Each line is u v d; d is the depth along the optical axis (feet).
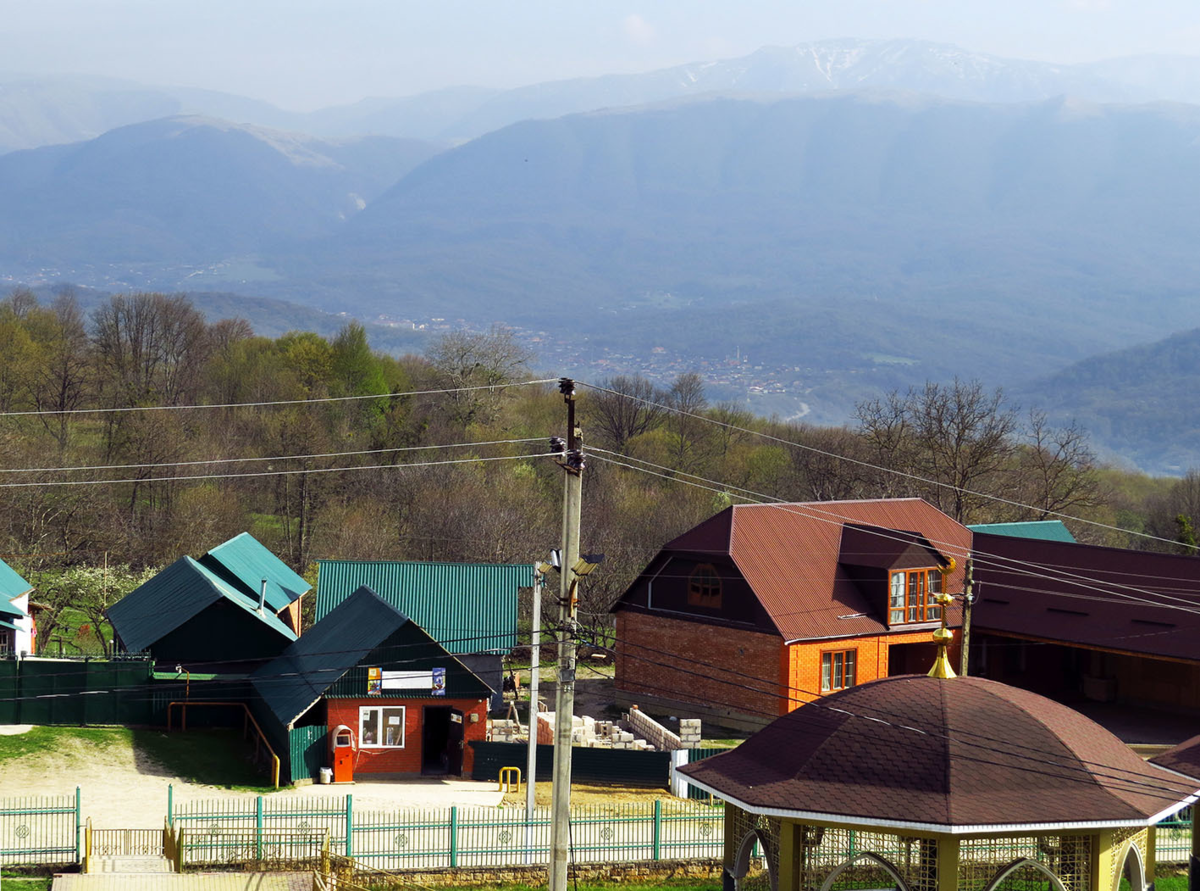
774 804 86.74
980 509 309.42
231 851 109.70
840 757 89.30
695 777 94.63
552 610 235.81
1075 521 326.24
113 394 374.43
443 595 182.39
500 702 176.65
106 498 281.13
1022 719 91.20
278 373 429.79
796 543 191.21
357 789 137.90
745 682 180.45
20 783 131.13
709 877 116.98
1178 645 175.01
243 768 144.25
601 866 115.44
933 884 84.99
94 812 122.31
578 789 142.10
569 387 83.76
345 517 291.79
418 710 146.20
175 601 176.35
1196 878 111.14
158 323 468.75
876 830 84.69
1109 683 201.87
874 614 188.34
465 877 110.73
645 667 194.70
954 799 84.12
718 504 326.65
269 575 207.00
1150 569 188.55
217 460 308.60
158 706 157.48
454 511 276.00
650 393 462.60
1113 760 91.56
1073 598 191.11
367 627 148.97
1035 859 86.17
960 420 310.65
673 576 191.72
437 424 379.96
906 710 91.40
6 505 250.57
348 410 394.93
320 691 140.36
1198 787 92.68
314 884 102.27
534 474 333.21
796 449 388.57
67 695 154.61
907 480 317.01
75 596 221.87
